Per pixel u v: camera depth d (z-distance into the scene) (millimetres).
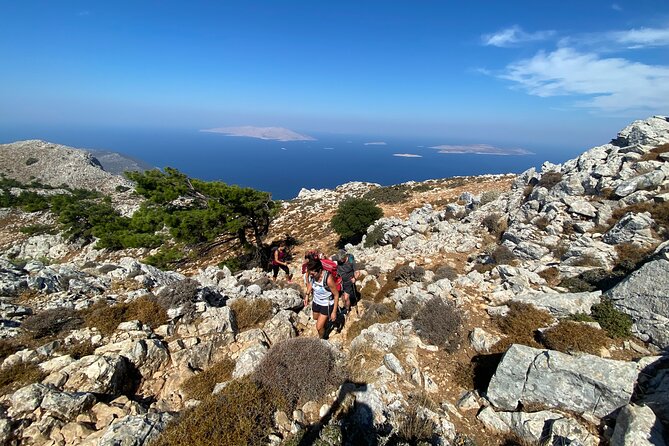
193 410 5172
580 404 5535
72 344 6836
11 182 81312
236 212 19422
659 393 5398
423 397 6285
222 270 15141
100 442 4453
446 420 5723
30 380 5645
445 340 7891
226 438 4648
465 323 8477
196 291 9102
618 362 5574
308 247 25969
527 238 13484
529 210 15656
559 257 11805
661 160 13742
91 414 5258
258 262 21266
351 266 10367
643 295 7293
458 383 6844
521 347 6316
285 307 10039
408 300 9719
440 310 8445
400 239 19422
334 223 24781
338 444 4805
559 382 5699
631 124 16969
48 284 9219
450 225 19297
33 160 99938
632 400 5469
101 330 7312
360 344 7754
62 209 39531
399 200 34750
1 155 100312
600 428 5297
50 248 37188
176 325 8039
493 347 7586
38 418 4969
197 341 7586
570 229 13211
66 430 4844
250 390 5578
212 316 8289
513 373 6035
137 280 10320
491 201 20781
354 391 6066
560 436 5148
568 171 17406
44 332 7035
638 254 9961
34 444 4676
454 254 15305
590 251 10797
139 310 8109
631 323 7316
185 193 19688
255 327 8852
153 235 18000
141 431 4676
